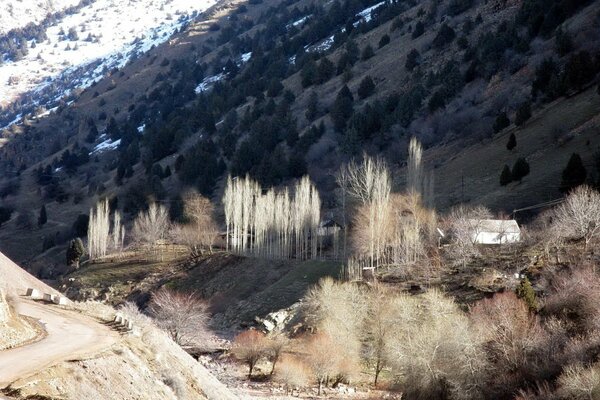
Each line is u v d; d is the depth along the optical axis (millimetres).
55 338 35125
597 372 50688
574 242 86750
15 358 29484
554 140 131625
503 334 61875
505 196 116625
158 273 123812
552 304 66812
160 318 84375
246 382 71250
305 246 118625
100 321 43531
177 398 35969
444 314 70125
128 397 30703
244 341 75688
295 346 79750
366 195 126125
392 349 67812
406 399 62469
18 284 51344
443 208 123062
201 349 80125
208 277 116500
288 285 102500
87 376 29453
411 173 120188
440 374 60594
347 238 125688
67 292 124875
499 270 85000
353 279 94312
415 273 91562
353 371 73062
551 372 56094
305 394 68438
